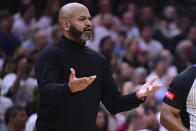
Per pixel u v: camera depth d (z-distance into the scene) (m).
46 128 7.64
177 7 27.78
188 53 22.19
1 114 13.70
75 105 7.60
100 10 22.86
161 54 21.33
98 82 8.00
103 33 21.47
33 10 21.25
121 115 14.99
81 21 7.74
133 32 23.22
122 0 25.72
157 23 25.02
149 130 14.02
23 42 20.25
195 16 27.33
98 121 13.34
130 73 17.89
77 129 7.61
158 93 17.61
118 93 8.26
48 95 7.20
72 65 7.75
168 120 7.59
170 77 17.92
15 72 15.62
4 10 21.84
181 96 7.62
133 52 20.28
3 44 19.42
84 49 8.02
